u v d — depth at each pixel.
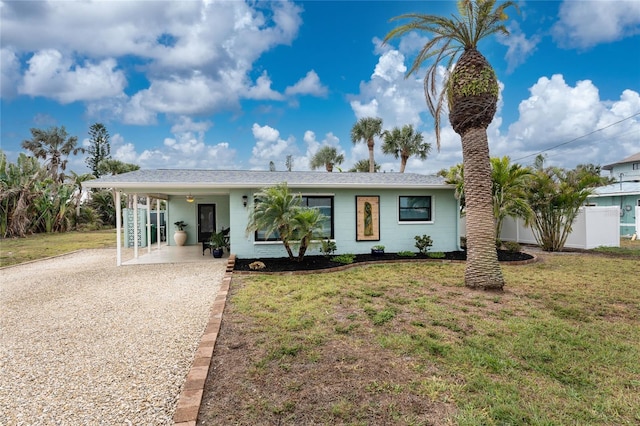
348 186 11.17
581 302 5.93
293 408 2.77
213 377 3.30
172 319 5.29
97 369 3.62
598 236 13.98
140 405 2.92
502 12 6.84
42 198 26.03
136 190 11.10
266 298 6.26
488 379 3.21
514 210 11.77
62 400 3.01
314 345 4.06
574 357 3.71
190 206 17.27
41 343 4.36
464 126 7.12
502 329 4.56
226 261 11.33
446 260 10.66
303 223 9.37
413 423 2.56
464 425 2.53
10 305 6.18
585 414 2.68
